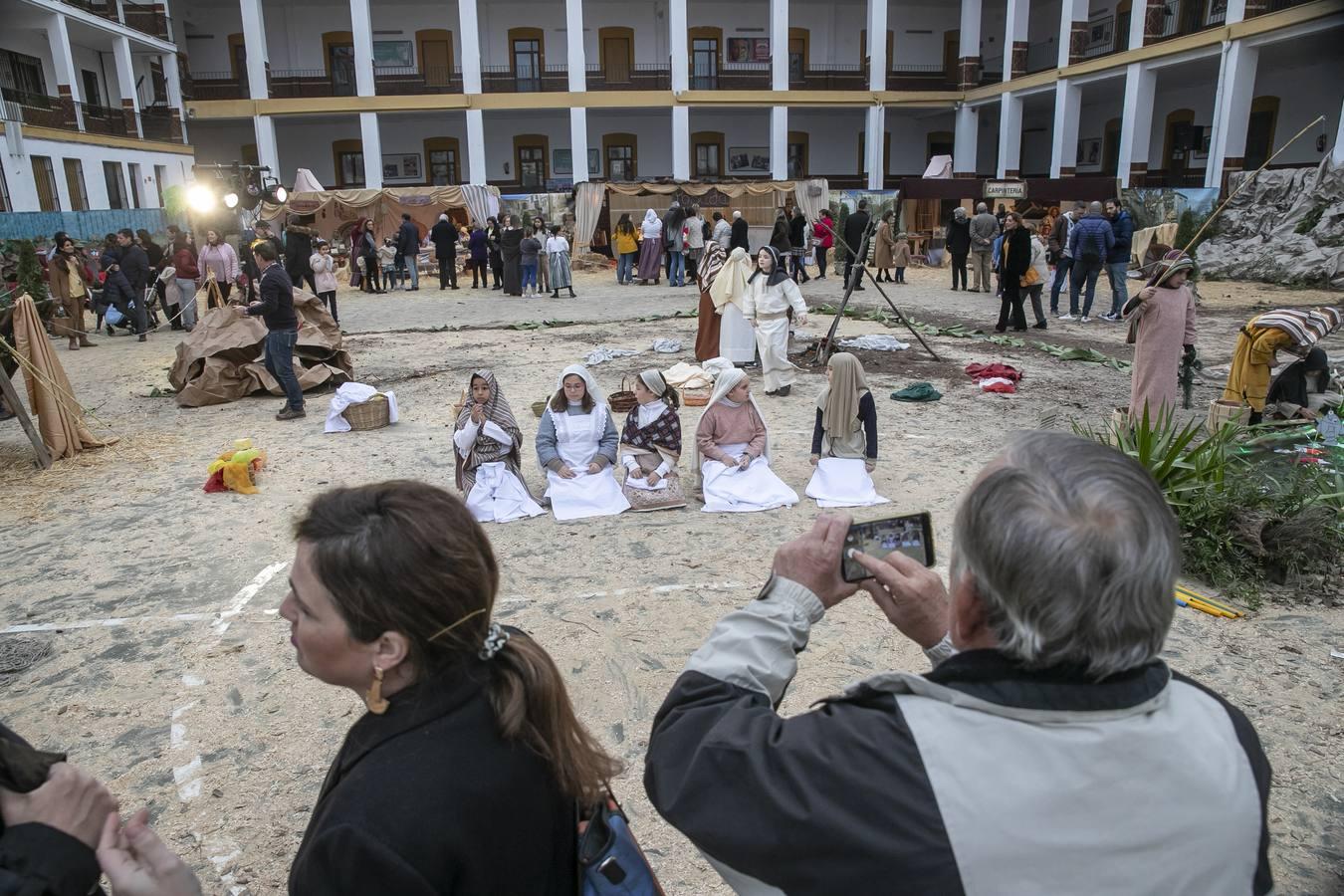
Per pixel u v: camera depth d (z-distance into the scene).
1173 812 1.08
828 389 6.45
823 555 1.49
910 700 1.17
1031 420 8.53
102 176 27.22
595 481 6.36
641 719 3.86
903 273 21.62
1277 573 4.95
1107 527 1.11
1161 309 7.21
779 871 1.16
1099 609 1.09
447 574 1.34
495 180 36.00
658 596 5.00
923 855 1.06
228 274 15.68
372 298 20.94
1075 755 1.08
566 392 6.39
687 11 34.94
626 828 1.59
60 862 1.18
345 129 35.44
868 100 33.59
